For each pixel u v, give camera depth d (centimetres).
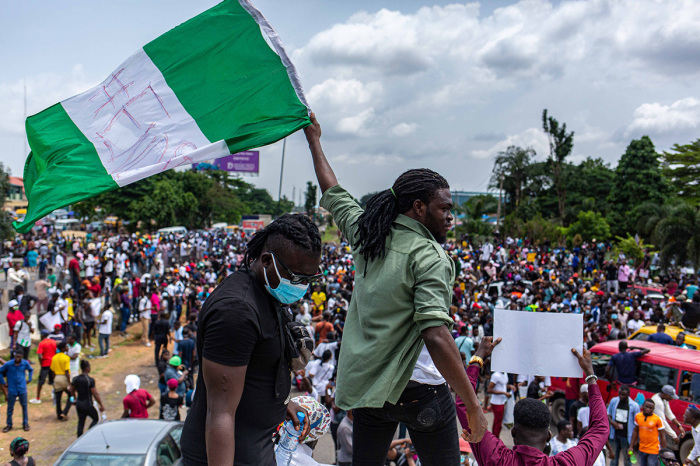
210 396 154
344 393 192
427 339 172
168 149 232
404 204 197
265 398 167
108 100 240
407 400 207
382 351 185
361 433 228
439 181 197
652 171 4666
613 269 2473
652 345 1037
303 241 164
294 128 244
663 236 2700
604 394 992
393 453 666
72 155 228
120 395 1309
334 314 1477
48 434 1067
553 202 6069
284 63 250
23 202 5291
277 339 168
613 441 908
